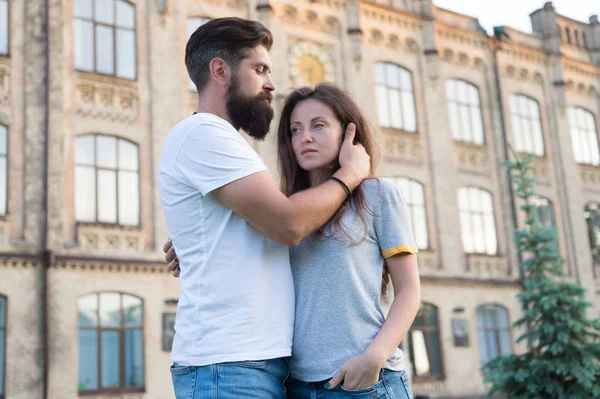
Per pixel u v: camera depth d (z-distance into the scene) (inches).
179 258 116.4
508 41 1113.4
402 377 116.0
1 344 647.1
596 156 1180.5
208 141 111.6
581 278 1087.6
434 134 1004.6
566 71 1173.7
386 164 949.8
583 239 1109.1
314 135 123.7
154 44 795.4
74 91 733.3
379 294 116.5
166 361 724.7
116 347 703.1
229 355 104.8
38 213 690.8
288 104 131.0
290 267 116.0
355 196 117.5
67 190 706.8
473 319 962.1
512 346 989.8
